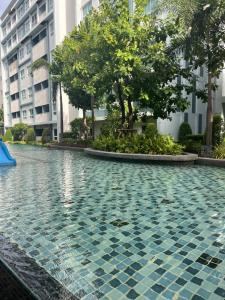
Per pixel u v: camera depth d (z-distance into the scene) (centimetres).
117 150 1253
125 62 1168
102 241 378
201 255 335
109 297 255
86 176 882
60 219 471
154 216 480
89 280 282
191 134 1742
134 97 1288
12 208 539
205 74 1875
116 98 1563
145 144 1167
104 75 1228
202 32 1048
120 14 1263
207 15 1011
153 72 1250
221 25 1053
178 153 1111
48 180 827
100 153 1302
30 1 3294
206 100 1263
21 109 3909
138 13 1269
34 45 3303
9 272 294
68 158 1431
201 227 427
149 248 355
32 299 244
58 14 2591
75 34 1648
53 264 315
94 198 607
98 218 473
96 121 2359
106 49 1246
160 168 1003
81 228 428
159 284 275
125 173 918
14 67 4078
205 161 1047
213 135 1348
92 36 1362
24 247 361
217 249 351
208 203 557
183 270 300
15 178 870
